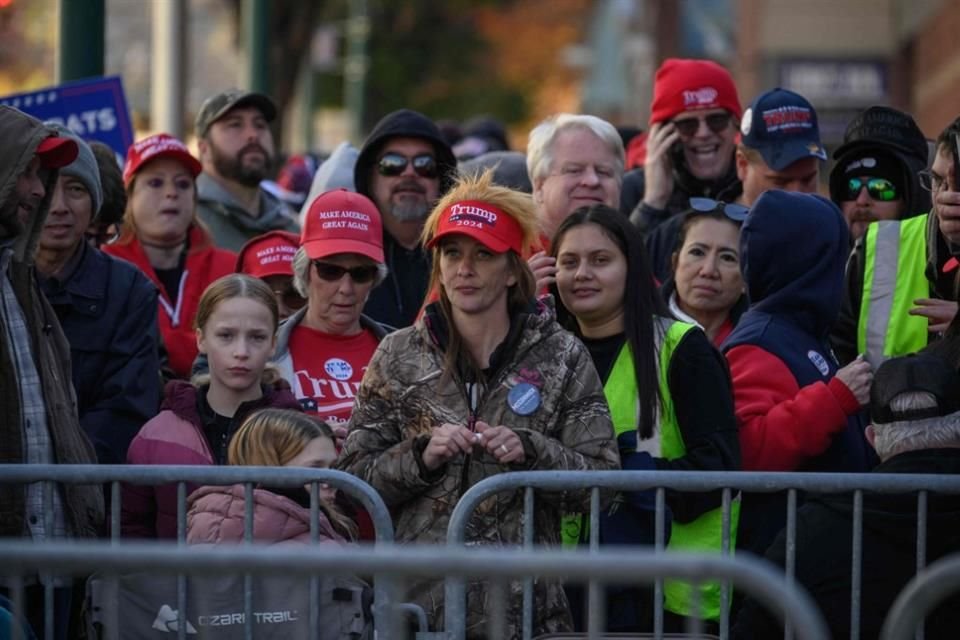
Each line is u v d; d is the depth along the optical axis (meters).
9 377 15.92
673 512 16.42
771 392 17.28
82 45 26.84
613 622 16.45
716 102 23.41
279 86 54.06
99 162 20.84
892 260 18.67
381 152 21.78
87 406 18.42
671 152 23.67
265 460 16.44
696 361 16.67
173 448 17.30
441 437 15.19
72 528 16.00
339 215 19.38
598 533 14.92
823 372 17.61
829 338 18.52
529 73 129.25
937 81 71.81
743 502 16.97
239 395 17.73
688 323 16.92
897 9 80.75
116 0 73.00
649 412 16.56
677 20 78.25
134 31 72.50
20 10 65.12
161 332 22.28
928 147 21.19
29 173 16.31
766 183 21.22
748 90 82.38
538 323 16.06
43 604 16.12
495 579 12.38
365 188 21.97
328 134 114.75
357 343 19.53
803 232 17.73
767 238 17.77
